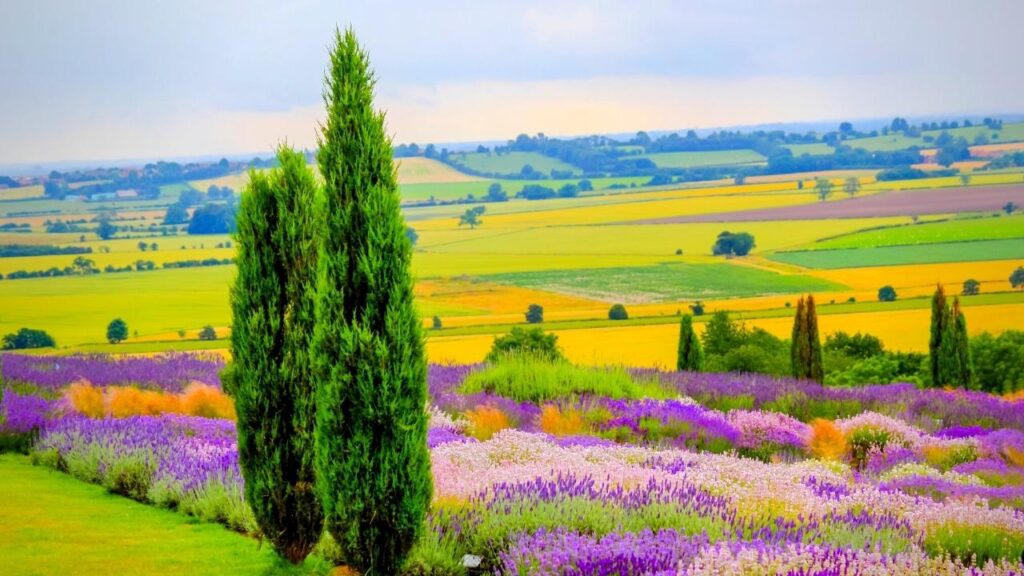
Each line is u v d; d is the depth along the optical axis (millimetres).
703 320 65438
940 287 30797
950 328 30594
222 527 10211
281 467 8844
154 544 9375
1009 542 9148
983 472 15352
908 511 10398
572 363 26250
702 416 19938
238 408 8922
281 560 8969
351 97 8484
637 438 18219
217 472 11375
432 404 19531
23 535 9516
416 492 8312
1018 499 12141
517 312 72812
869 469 16016
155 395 18062
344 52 8539
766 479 12047
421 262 99938
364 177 8438
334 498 8273
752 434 19125
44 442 14102
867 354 43219
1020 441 18188
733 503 10211
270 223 9023
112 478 11969
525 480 10805
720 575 7207
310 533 8938
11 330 58844
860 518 9664
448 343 59344
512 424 18703
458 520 9258
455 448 13664
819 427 18953
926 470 14914
